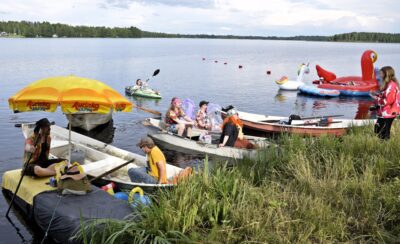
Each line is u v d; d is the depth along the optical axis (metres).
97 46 95.25
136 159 8.48
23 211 6.48
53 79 6.59
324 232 4.84
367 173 6.16
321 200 5.58
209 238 4.68
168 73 33.91
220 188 5.70
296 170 6.61
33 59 46.06
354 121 12.46
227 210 5.24
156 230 4.74
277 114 17.69
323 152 7.61
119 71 33.88
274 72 38.28
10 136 11.84
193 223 5.00
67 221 5.28
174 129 11.38
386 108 8.14
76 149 9.24
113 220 4.95
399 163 6.62
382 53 78.88
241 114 14.34
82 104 6.16
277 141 9.21
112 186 6.88
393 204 5.25
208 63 48.06
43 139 6.85
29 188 6.28
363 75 24.30
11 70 32.31
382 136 8.31
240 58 61.62
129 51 73.44
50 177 6.76
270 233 4.80
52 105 6.09
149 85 25.64
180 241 4.56
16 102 6.17
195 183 5.70
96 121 13.05
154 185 6.43
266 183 6.31
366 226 5.00
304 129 11.81
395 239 4.61
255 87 26.27
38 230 6.02
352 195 5.91
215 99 21.06
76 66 37.72
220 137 10.26
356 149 7.69
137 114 16.02
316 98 22.38
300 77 26.11
